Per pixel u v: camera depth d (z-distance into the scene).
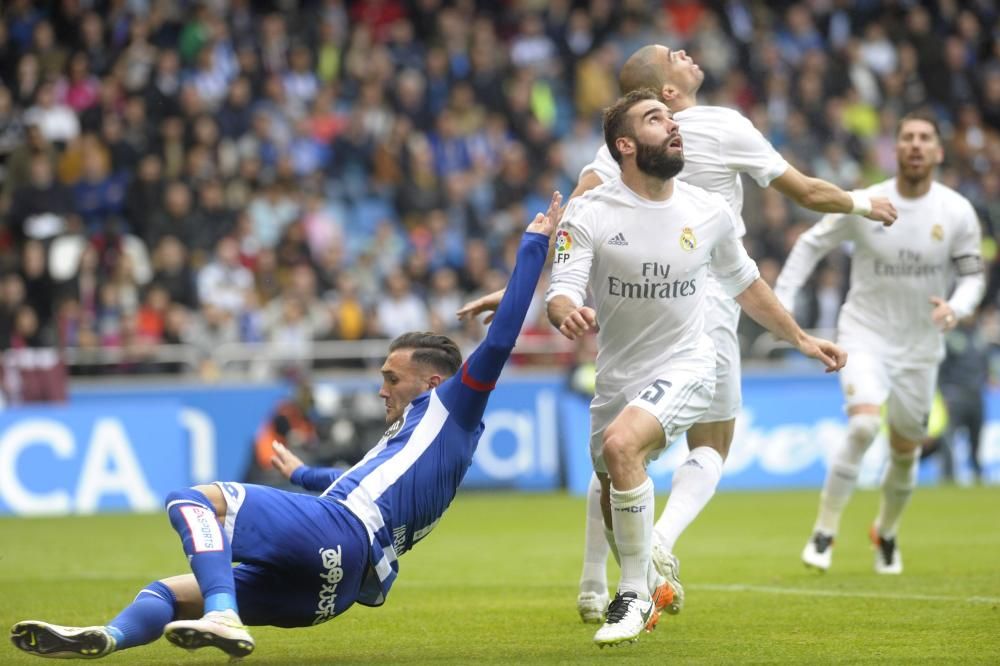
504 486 40.78
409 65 51.69
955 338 41.50
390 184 48.34
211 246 42.69
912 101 57.81
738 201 15.73
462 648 13.52
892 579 19.50
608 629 12.73
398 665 12.38
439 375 12.97
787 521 30.61
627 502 12.96
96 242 42.06
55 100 44.97
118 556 24.73
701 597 17.70
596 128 53.66
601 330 13.89
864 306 21.09
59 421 35.78
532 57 54.78
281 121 47.56
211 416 38.44
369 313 41.84
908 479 20.53
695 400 13.47
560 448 41.50
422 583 20.08
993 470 44.09
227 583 11.04
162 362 39.06
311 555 11.74
